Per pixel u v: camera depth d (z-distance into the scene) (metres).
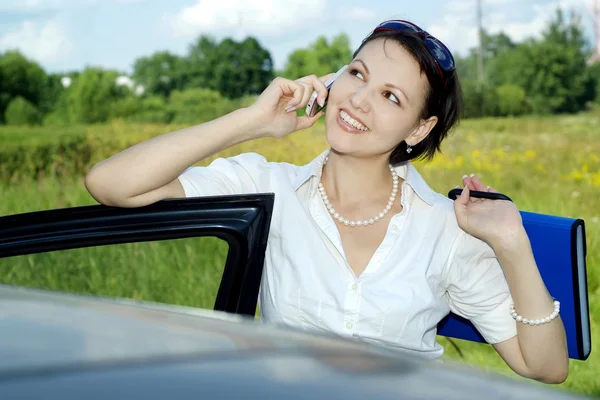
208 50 33.44
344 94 2.13
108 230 1.81
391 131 2.11
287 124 2.20
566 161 10.89
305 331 1.14
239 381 0.87
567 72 28.81
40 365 0.86
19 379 0.82
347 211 2.19
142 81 32.69
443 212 2.19
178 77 32.97
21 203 6.97
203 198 1.84
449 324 2.40
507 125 17.98
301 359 0.96
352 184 2.19
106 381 0.83
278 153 8.78
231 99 31.30
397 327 2.10
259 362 0.93
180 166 2.05
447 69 2.13
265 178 2.20
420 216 2.18
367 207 2.19
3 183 8.41
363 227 2.18
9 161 11.51
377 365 0.98
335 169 2.20
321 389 0.87
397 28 2.14
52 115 29.42
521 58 29.16
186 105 26.41
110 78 28.03
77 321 1.01
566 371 2.24
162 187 2.06
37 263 4.41
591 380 3.87
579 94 28.61
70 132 15.16
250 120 2.14
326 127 2.15
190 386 0.84
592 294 5.07
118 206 1.91
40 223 1.79
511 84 29.05
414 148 2.22
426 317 2.14
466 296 2.21
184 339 0.99
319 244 2.14
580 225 2.21
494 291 2.19
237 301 1.84
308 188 2.21
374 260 2.13
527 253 2.12
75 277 4.39
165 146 2.04
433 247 2.16
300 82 2.18
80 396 0.80
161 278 4.41
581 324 2.24
